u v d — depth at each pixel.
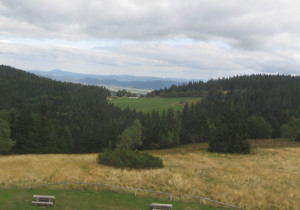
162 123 79.38
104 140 66.19
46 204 10.72
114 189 13.82
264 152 33.22
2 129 39.47
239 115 34.88
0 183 13.85
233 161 25.84
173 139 68.38
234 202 12.73
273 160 26.28
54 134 59.62
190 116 84.44
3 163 20.30
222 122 37.66
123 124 83.31
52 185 13.95
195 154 31.89
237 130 34.16
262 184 15.89
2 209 10.06
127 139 56.34
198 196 13.29
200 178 17.27
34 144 47.03
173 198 12.94
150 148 72.88
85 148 64.25
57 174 16.05
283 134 71.00
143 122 84.38
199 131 77.75
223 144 34.56
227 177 17.39
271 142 54.41
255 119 73.62
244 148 33.28
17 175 15.45
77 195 12.62
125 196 12.85
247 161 25.67
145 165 19.50
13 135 46.06
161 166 20.50
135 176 16.16
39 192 12.71
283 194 13.91
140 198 12.70
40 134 51.12
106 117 111.94
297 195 13.89
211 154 32.50
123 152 21.75
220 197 13.21
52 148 51.81
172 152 40.84
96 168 18.20
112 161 19.83
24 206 10.56
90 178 15.43
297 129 56.41
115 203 11.77
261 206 12.38
